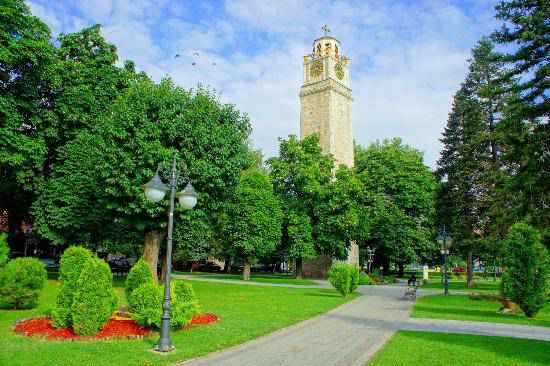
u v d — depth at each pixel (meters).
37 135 27.20
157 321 11.88
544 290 17.67
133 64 34.38
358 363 9.58
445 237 29.72
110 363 8.99
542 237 23.38
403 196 49.50
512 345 11.38
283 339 12.34
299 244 42.19
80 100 28.48
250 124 25.00
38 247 48.56
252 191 41.00
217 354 10.36
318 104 53.50
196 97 22.70
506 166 32.88
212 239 47.91
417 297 26.41
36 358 9.09
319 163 46.44
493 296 23.73
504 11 20.44
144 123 20.56
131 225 23.52
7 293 15.59
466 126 37.81
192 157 20.98
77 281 11.77
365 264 60.06
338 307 20.19
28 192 30.22
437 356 10.02
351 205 43.34
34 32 24.98
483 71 37.88
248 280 40.84
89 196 27.53
